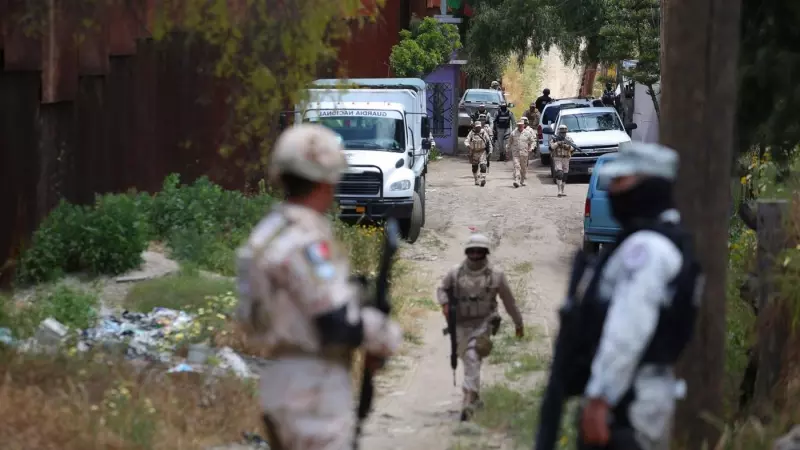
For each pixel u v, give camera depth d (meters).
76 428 12.44
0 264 22.20
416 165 40.59
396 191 36.56
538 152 72.12
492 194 52.50
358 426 8.57
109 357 16.47
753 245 20.17
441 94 76.75
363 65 60.06
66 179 25.44
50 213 24.39
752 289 15.87
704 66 12.05
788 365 13.73
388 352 7.92
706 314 12.28
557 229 41.31
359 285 8.16
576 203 49.16
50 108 24.48
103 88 27.58
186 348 17.94
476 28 77.38
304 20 16.98
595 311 8.18
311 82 18.48
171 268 24.89
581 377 8.34
